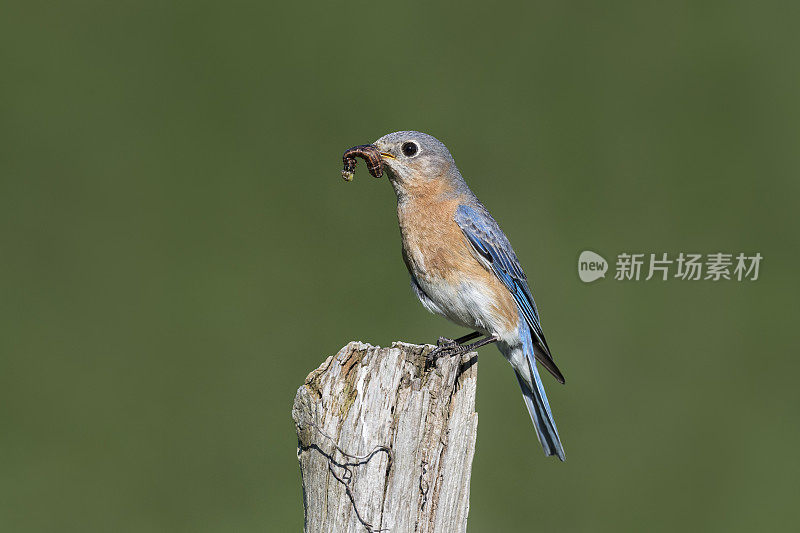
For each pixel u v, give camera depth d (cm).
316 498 776
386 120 1853
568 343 1709
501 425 1616
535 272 1758
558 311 1736
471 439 827
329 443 769
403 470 769
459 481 818
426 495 791
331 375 788
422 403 776
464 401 826
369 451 762
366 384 775
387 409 770
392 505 767
